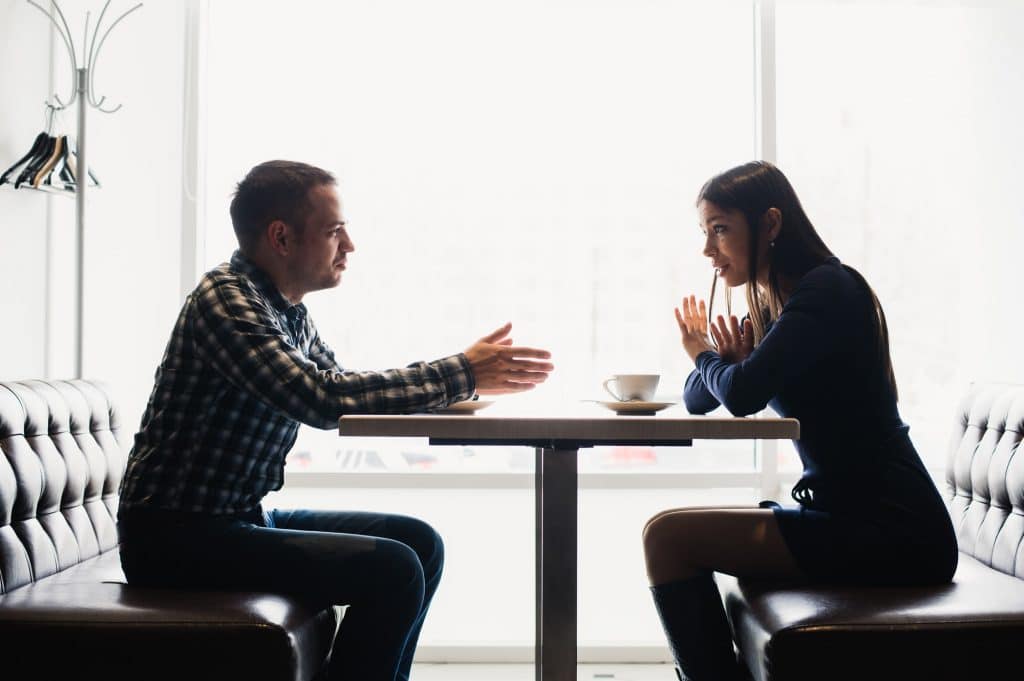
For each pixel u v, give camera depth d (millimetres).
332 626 1597
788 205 1725
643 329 2865
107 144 2787
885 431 1584
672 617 1599
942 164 2904
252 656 1356
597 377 2855
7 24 2531
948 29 2906
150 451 1524
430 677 2625
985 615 1386
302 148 2867
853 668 1353
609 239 2867
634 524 2842
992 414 1987
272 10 2879
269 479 1635
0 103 2512
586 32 2883
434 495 2852
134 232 2799
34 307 2619
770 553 1566
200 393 1520
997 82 2854
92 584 1573
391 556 1518
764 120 2844
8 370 2529
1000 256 2828
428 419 1289
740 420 1298
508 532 2850
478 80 2877
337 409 1434
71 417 1915
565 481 1418
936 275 2902
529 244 2863
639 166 2873
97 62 2781
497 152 2867
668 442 1427
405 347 2852
